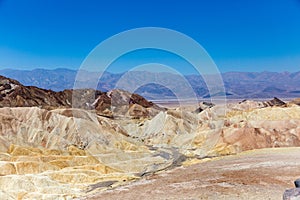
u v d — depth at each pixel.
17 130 72.62
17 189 44.69
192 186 27.19
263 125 72.00
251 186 25.78
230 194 23.81
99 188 42.47
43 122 78.69
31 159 55.88
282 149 47.94
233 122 76.31
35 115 80.00
